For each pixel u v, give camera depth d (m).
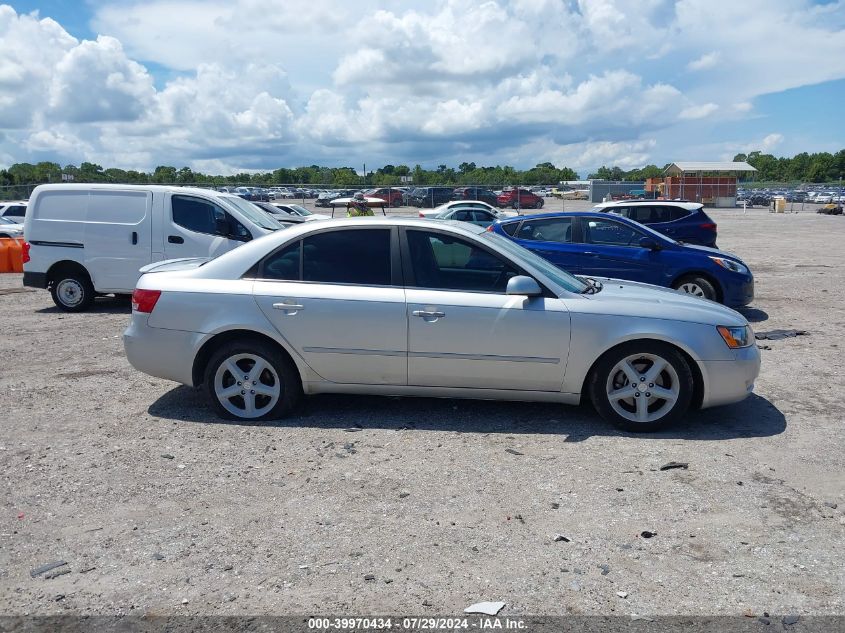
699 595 3.22
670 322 5.23
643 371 5.39
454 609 3.11
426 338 5.32
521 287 5.21
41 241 10.83
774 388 6.60
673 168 62.75
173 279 5.65
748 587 3.29
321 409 5.87
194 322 5.51
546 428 5.43
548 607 3.13
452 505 4.12
